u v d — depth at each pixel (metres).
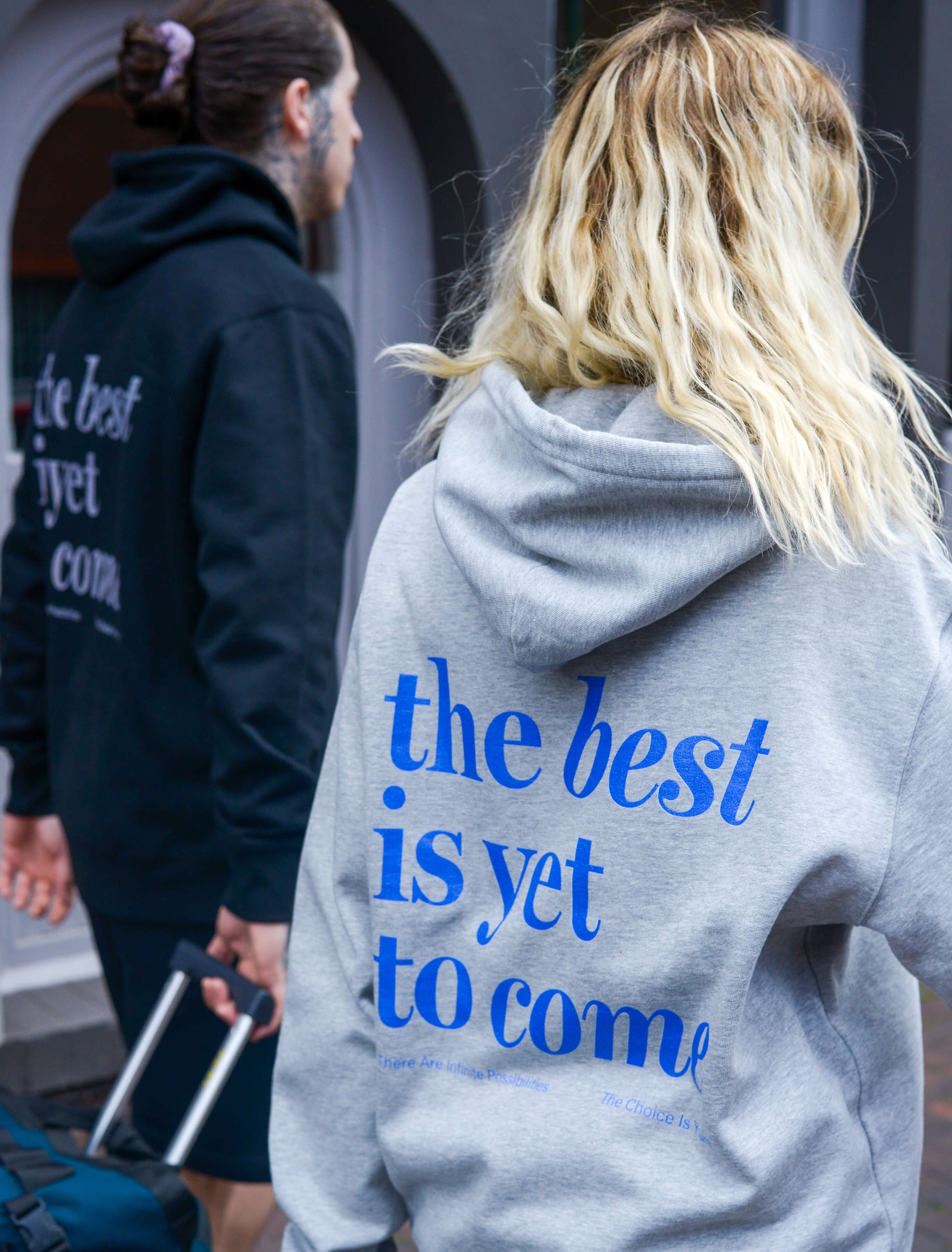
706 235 0.98
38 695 2.22
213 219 1.86
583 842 1.01
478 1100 1.06
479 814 1.07
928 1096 3.24
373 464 3.87
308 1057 1.17
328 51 2.03
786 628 0.94
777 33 1.16
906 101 4.11
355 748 1.16
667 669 0.98
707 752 0.96
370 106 3.65
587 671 1.02
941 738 0.90
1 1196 1.41
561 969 1.02
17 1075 3.19
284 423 1.78
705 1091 0.95
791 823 0.91
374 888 1.10
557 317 1.04
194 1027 1.98
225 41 1.96
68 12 3.18
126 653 1.92
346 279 3.80
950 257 4.21
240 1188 2.12
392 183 3.74
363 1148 1.16
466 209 3.63
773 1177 0.95
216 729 1.78
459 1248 1.06
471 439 1.09
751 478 0.90
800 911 0.95
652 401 0.98
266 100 1.98
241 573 1.75
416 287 3.84
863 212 4.28
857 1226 1.01
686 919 0.95
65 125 3.35
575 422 1.02
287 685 1.76
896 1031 1.07
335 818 1.19
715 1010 0.94
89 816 2.00
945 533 1.01
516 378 1.07
